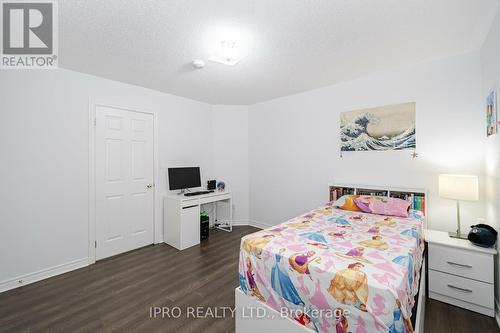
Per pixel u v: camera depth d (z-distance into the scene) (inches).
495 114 72.3
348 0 60.4
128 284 90.5
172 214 131.3
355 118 120.1
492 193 78.6
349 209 104.4
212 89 134.3
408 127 105.0
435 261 80.6
